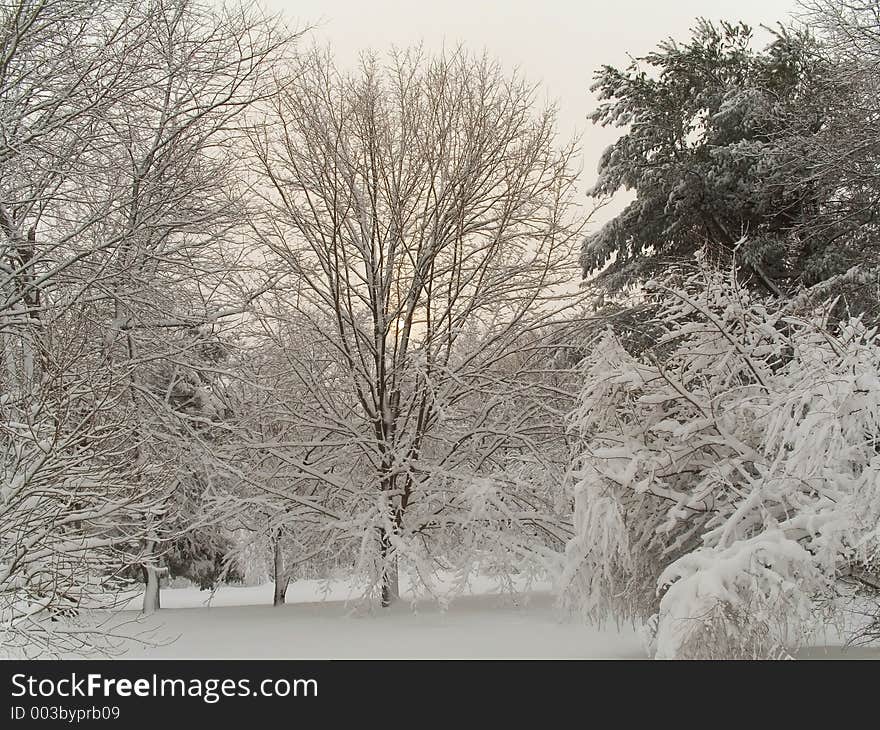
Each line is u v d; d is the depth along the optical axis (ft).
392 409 50.47
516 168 51.52
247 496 48.44
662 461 30.89
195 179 42.24
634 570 30.94
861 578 27.81
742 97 63.31
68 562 28.73
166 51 40.78
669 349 48.91
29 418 28.60
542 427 49.93
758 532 29.86
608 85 70.69
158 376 50.80
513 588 45.88
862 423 25.84
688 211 64.75
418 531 48.96
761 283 63.26
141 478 32.83
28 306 36.83
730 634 24.61
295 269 48.42
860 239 60.95
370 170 50.47
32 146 35.01
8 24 34.86
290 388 50.19
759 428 31.17
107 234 39.40
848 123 56.29
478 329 52.21
